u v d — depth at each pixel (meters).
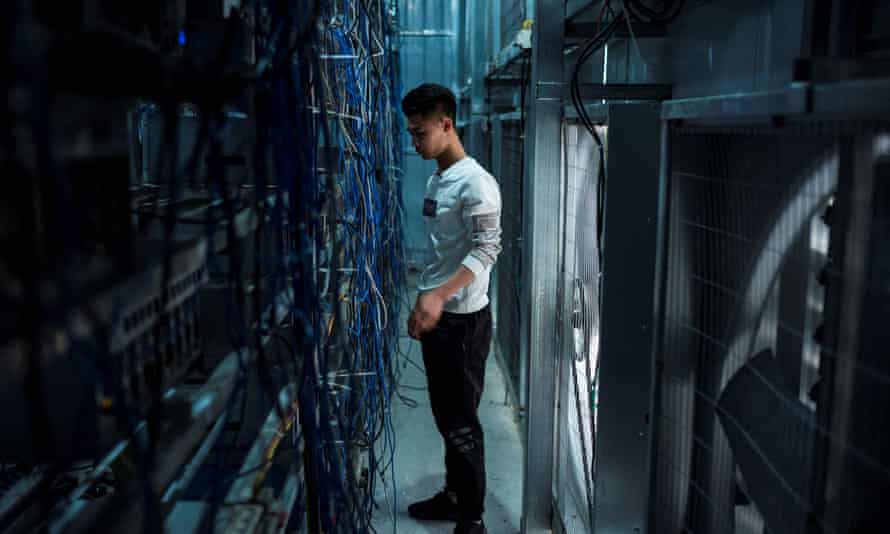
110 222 0.83
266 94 1.09
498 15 4.88
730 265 1.14
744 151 1.08
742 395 1.12
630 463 2.08
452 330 2.60
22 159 0.62
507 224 4.56
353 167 2.15
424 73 7.68
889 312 0.78
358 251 2.20
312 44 1.25
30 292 0.59
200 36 1.16
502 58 3.85
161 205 1.25
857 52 1.44
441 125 2.58
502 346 4.79
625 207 2.01
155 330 0.82
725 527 1.19
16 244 0.61
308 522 1.78
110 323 0.73
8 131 0.57
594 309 2.22
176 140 0.79
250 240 1.29
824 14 1.51
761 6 1.86
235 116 1.32
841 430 0.86
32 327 0.58
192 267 0.96
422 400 4.32
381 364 2.48
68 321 0.60
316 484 1.48
